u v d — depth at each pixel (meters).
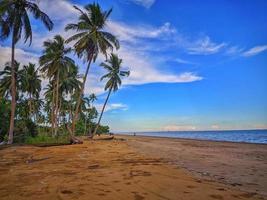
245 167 11.24
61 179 8.45
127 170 10.12
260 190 7.10
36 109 54.72
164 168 10.66
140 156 15.40
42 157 15.18
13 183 7.96
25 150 19.80
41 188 7.27
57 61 35.56
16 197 6.43
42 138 30.69
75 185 7.58
